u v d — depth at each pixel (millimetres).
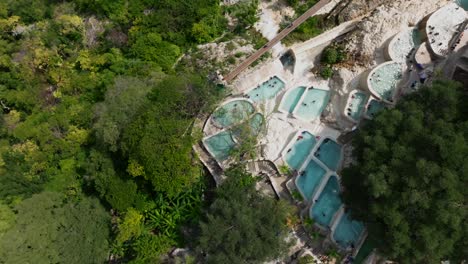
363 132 34688
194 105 39188
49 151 42344
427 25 40938
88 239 36500
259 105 42125
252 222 33000
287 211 35312
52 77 45906
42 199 36906
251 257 32469
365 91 41125
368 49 42656
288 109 42406
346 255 36312
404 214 30016
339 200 38250
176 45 47000
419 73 40469
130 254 38969
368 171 31922
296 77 43906
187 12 46969
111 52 47656
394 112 33219
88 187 41438
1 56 47781
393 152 31375
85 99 46188
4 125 44406
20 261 32688
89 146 43375
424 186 29500
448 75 39625
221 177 39438
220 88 42094
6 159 41688
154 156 35375
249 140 39531
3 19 50594
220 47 45312
